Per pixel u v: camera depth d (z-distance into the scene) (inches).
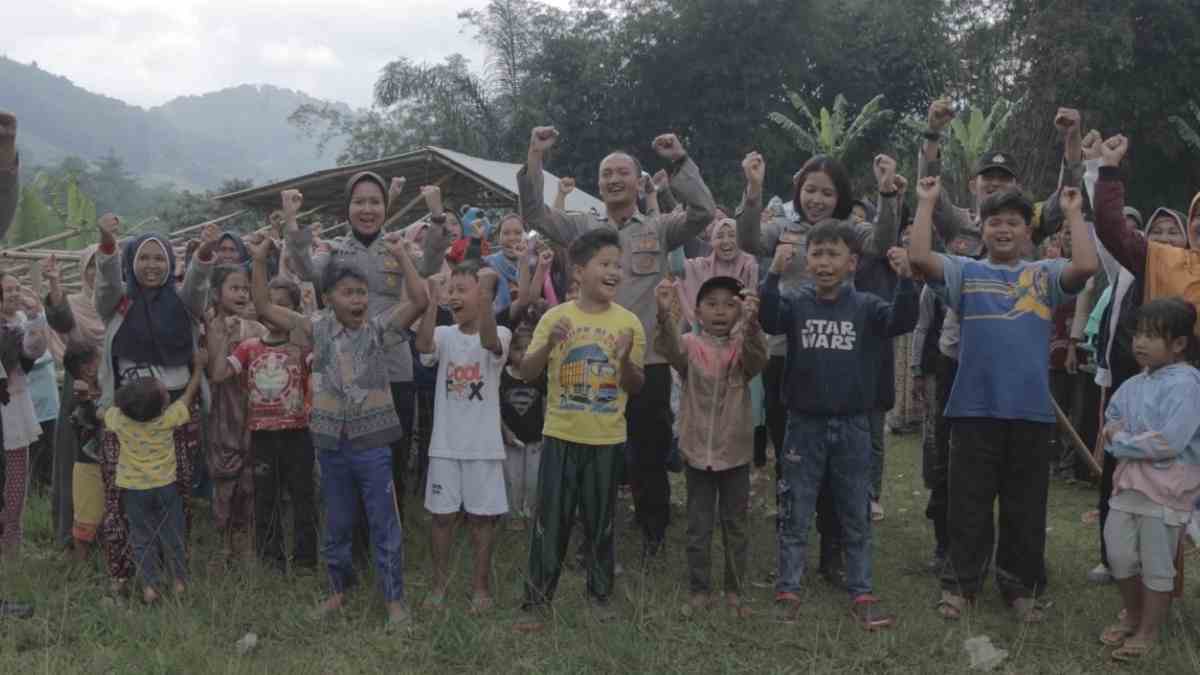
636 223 215.0
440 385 188.9
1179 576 177.9
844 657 165.3
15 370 210.5
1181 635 171.2
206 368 207.3
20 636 167.2
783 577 187.5
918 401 379.2
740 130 1187.9
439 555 188.2
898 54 1277.1
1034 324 181.0
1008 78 1051.9
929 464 227.5
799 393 184.2
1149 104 1028.5
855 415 183.8
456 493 185.3
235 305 208.8
